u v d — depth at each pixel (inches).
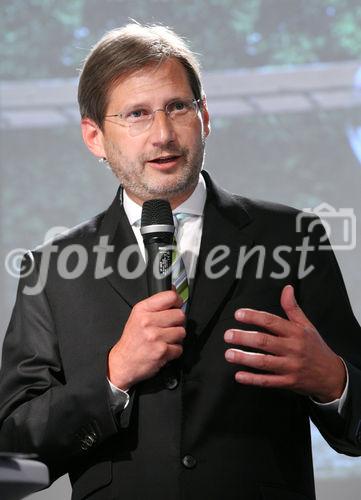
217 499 151.9
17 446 158.6
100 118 171.5
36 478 130.9
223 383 157.5
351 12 561.9
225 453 154.3
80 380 156.0
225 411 156.6
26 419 158.6
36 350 167.9
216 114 579.5
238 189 577.9
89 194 596.7
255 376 148.7
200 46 571.5
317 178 568.4
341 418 155.5
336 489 502.9
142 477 154.1
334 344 166.9
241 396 157.5
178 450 153.9
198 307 162.4
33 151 597.0
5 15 585.0
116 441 157.5
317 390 152.3
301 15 566.6
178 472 152.9
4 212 593.0
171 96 166.1
